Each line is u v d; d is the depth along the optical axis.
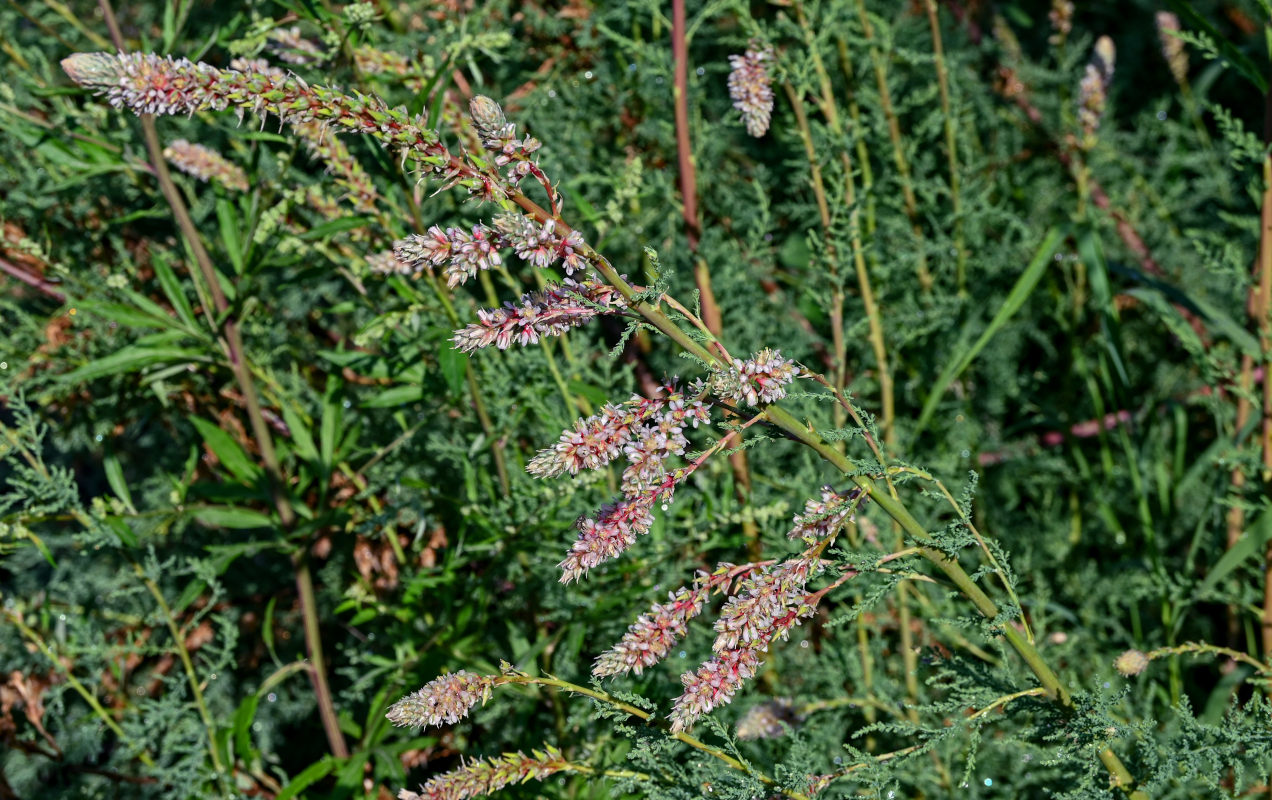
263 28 1.04
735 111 1.10
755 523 1.13
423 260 0.77
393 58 1.06
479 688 0.83
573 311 0.79
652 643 0.81
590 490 1.12
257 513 1.09
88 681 1.15
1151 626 1.21
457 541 1.19
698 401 0.80
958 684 0.91
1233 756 0.88
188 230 1.07
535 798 1.03
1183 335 1.10
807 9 1.13
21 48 1.27
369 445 1.25
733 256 1.19
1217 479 1.13
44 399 1.12
